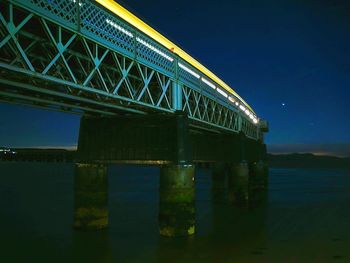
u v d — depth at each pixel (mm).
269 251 21266
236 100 44719
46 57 19625
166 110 25234
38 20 16328
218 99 37469
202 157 41688
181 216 24141
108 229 26266
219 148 42531
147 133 24844
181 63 27953
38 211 34594
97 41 18984
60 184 66062
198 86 31469
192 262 19281
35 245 22266
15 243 22656
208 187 62188
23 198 44906
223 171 44938
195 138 41656
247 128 52781
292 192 57219
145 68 23484
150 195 49031
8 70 14734
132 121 25219
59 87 18516
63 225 27859
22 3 14922
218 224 29391
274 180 89438
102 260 19484
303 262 19234
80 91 19219
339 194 53750
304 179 93125
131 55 21703
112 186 64000
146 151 24703
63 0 16906
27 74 15352
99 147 25562
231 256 20297
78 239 23609
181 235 24109
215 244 22766
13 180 76062
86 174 25594
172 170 24109
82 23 18047
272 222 30406
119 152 25172
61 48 16969
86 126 26062
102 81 19656
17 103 20672
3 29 14961
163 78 25656
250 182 56094
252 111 56750
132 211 34625
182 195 24156
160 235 24391
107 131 25594
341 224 29344
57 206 37875
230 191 41812
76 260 19531
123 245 22328
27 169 131500
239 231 26625
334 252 21047
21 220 29938
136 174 106125
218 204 41875
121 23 20828
